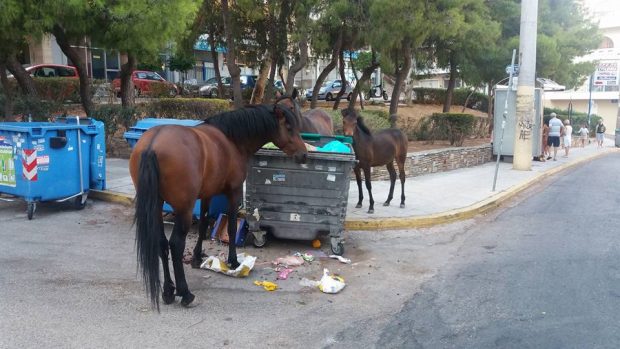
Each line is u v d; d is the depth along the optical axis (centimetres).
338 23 1647
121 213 955
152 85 2562
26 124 948
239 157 625
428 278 670
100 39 1336
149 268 486
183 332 485
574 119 4078
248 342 471
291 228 763
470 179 1506
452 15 1645
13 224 863
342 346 470
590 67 3011
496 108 2062
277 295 593
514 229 949
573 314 545
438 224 977
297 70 1670
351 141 839
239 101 1739
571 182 1606
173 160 513
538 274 681
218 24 2050
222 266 655
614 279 658
